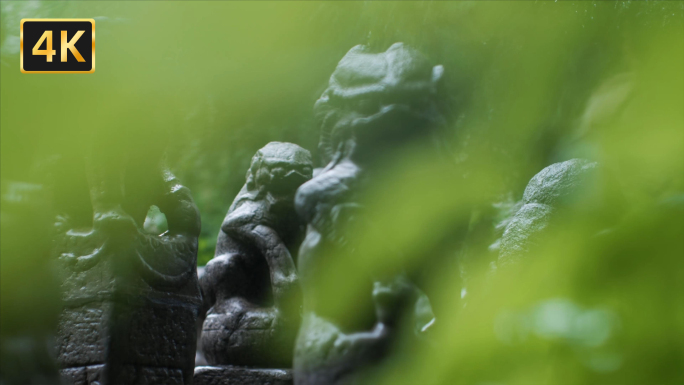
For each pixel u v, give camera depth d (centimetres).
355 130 232
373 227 205
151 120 335
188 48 397
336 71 251
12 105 276
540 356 52
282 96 535
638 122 70
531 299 56
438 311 202
